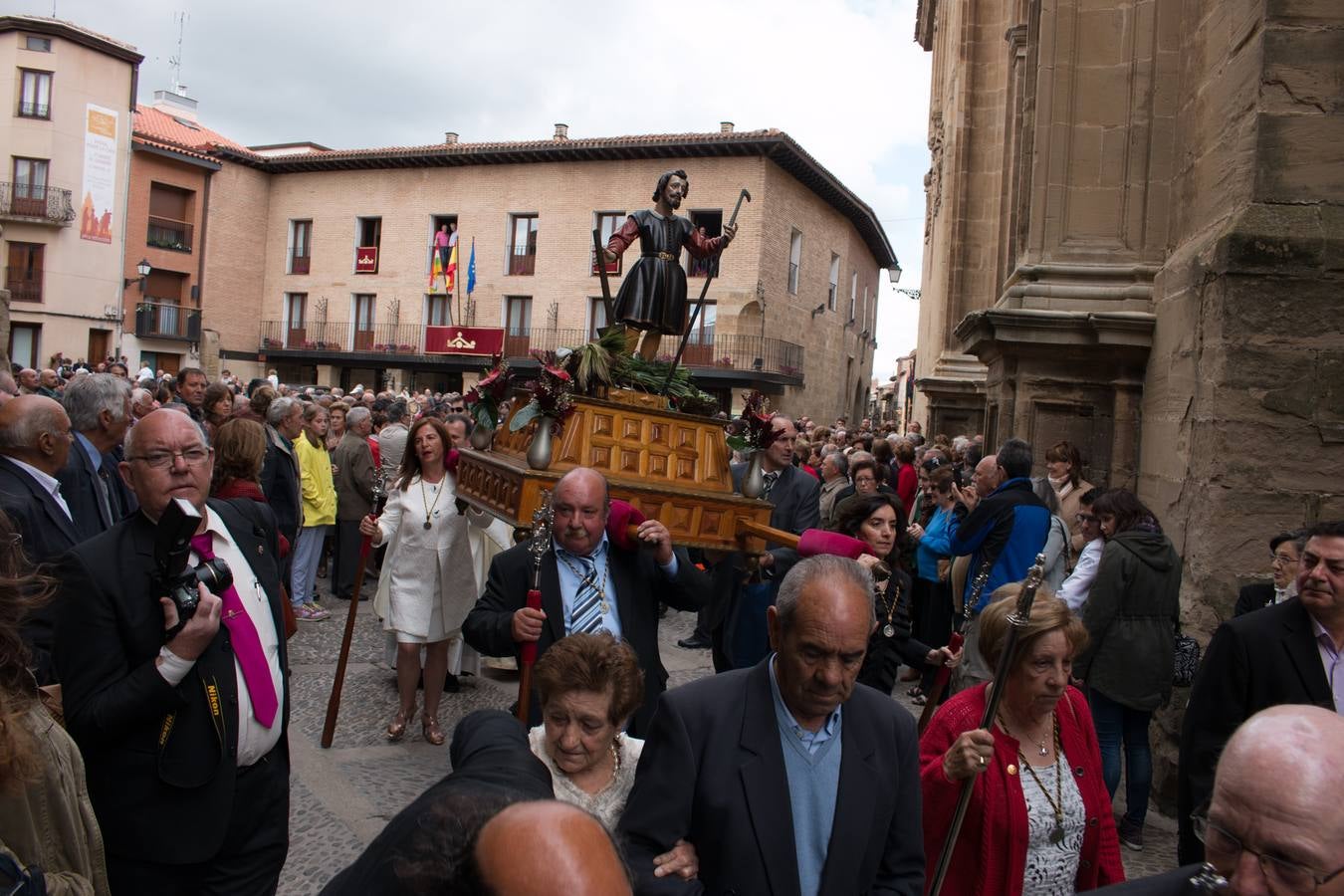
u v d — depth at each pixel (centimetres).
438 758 559
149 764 277
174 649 266
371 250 3703
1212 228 626
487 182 3472
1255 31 564
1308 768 148
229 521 317
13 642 202
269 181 3969
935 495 761
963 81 1709
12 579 203
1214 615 546
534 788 160
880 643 435
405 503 591
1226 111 615
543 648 381
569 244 3325
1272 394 542
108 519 473
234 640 297
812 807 229
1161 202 754
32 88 3512
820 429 1490
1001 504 536
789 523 640
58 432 389
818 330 3669
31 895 188
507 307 3453
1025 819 273
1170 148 749
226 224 3884
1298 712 157
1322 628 326
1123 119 770
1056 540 549
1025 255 790
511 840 111
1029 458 550
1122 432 738
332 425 1089
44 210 3512
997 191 1700
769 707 232
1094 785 288
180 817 278
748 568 431
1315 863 143
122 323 3706
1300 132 549
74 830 214
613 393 438
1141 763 491
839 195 3522
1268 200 554
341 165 3722
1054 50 780
